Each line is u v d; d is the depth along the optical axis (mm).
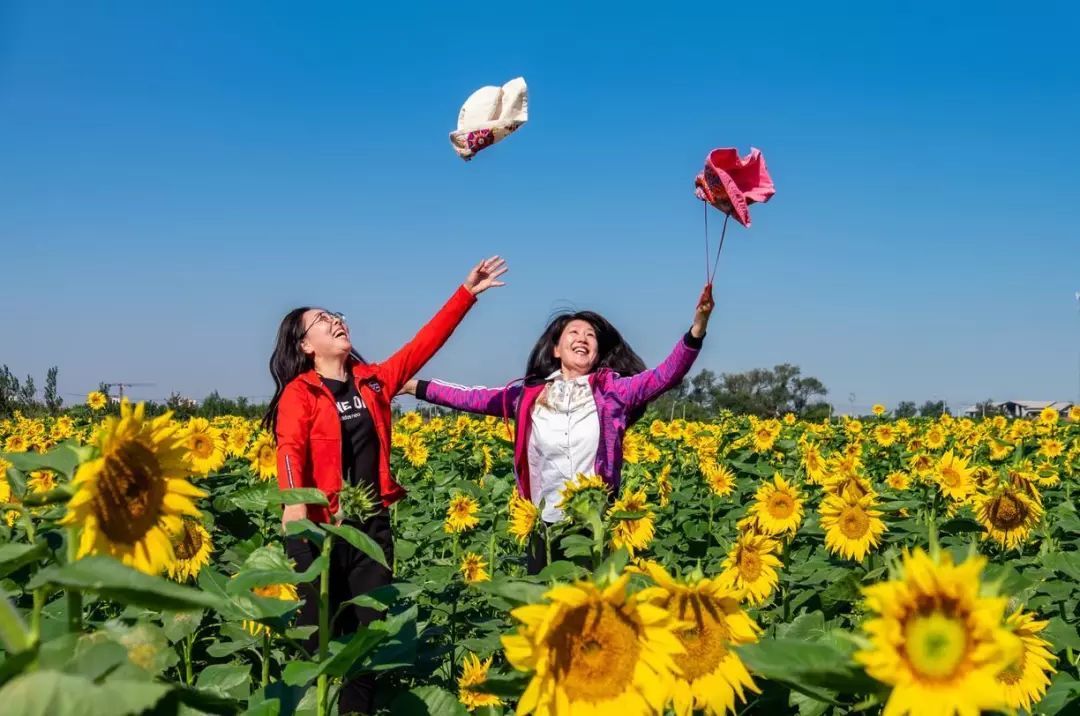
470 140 5336
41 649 2178
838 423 21266
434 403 6578
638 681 2230
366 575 5297
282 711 3436
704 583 2486
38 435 13805
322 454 5320
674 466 12008
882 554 5617
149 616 4625
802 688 2424
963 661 1958
